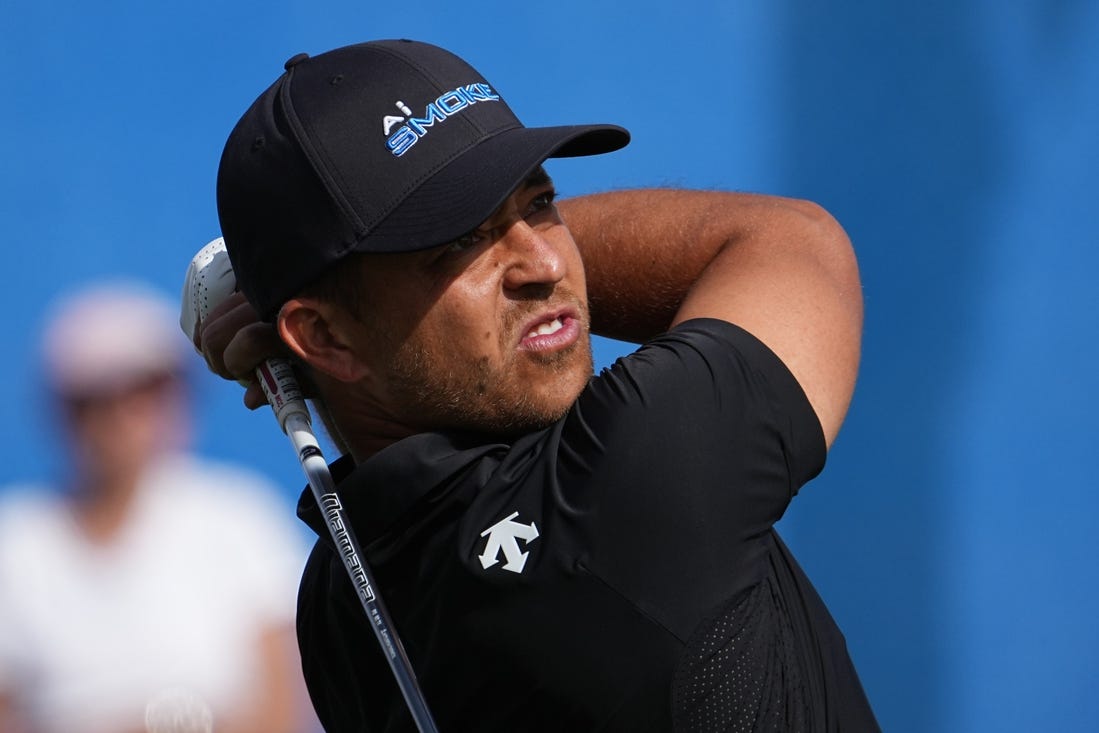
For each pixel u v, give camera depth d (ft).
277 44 44.88
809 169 47.65
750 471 17.46
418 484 18.31
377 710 20.88
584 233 22.75
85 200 43.65
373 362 19.21
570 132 18.57
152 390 26.00
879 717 47.06
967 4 47.75
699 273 21.66
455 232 17.81
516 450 18.39
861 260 47.75
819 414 18.15
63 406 25.90
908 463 47.65
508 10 46.01
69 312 42.96
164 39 44.16
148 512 25.99
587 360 19.45
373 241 18.08
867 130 47.78
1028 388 48.16
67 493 25.68
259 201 18.75
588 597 17.35
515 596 17.62
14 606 25.36
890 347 47.78
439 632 18.43
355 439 20.43
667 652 17.28
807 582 20.03
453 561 18.01
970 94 47.93
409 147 18.29
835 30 47.50
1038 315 48.24
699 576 17.22
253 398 21.65
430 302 18.54
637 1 46.62
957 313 48.01
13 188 43.11
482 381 18.80
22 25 43.14
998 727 47.65
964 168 48.01
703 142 47.11
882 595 47.29
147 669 25.52
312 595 22.00
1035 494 48.03
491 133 18.71
